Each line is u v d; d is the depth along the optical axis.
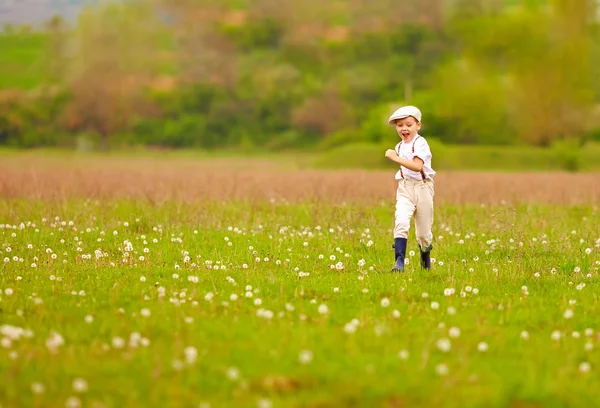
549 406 10.53
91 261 21.23
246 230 28.02
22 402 10.34
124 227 28.11
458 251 24.27
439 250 24.30
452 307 15.37
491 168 118.56
